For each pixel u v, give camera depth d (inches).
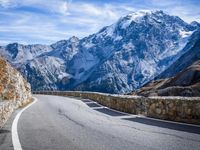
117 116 613.0
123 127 444.8
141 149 292.4
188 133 383.9
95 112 711.7
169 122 501.0
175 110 526.3
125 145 312.2
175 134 377.4
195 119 480.1
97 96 1230.3
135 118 569.0
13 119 552.1
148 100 621.3
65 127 448.5
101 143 323.9
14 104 770.8
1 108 474.9
